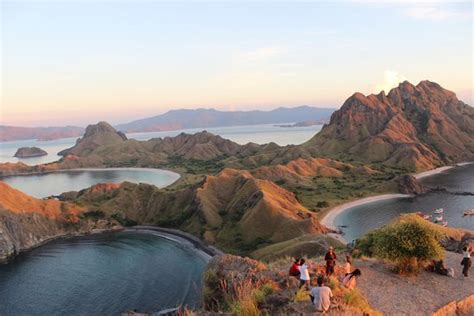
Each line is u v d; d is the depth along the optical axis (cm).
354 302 1499
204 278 2073
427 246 2139
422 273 2175
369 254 2647
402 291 1908
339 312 1330
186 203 17538
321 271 1892
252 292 1467
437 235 2220
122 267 11988
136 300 9450
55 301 9769
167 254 12912
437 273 2183
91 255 13475
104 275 11394
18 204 16538
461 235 3191
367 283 2005
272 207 13550
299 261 1775
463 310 1795
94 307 9256
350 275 1794
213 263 2202
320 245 8638
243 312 1346
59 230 16450
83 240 15525
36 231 15688
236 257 2180
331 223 14912
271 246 10031
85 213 17600
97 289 10362
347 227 14362
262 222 13225
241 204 15738
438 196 18938
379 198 18862
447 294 1884
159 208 17912
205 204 15962
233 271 2003
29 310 9344
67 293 10231
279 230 12712
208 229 14538
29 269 12394
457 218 14938
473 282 2053
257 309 1354
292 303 1412
